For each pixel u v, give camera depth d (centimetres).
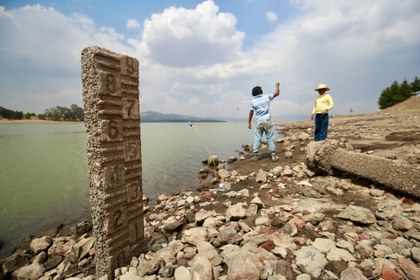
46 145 2298
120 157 282
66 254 391
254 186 599
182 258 290
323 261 247
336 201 429
